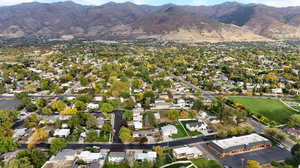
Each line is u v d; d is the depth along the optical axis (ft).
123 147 343.26
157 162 298.35
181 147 342.23
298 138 376.89
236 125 429.38
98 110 492.54
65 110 453.58
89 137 356.38
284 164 295.48
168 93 595.88
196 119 454.81
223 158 315.37
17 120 437.99
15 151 325.83
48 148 334.44
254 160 307.58
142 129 402.93
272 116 478.59
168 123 433.07
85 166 288.71
